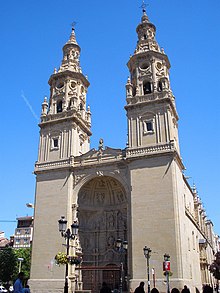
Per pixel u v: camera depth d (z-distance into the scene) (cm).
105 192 5662
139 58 5984
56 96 6312
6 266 7162
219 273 7775
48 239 5122
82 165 5394
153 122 5200
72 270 4875
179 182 4981
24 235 10762
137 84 5731
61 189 5381
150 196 4703
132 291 4309
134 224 4650
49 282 4825
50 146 5850
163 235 4422
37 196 5519
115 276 5169
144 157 4950
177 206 4528
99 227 5553
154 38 6400
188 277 4522
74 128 5834
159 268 4278
